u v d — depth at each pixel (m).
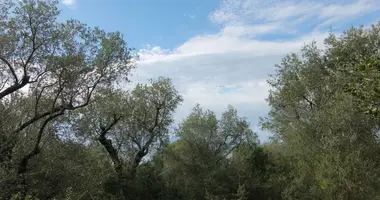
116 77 24.12
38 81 22.89
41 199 21.55
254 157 34.66
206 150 36.59
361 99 11.16
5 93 21.08
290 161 28.45
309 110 29.06
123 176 29.62
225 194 31.92
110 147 30.69
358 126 21.44
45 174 22.61
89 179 24.28
